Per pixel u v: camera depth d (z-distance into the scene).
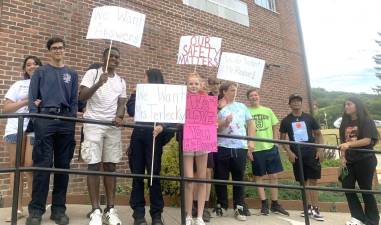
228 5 10.56
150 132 4.35
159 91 3.92
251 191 6.75
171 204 6.09
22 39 6.43
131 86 7.78
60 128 4.20
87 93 4.20
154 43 8.41
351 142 5.17
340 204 6.72
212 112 4.27
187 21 9.27
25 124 4.62
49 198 5.84
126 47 7.85
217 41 4.70
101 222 4.15
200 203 4.47
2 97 6.07
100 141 4.40
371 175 5.26
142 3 8.31
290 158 6.04
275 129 6.23
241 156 5.38
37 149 4.09
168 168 6.01
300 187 4.50
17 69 6.29
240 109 5.58
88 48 7.29
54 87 4.21
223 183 4.10
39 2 6.73
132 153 4.43
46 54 6.68
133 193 4.36
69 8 7.13
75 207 5.46
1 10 6.25
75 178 6.66
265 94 11.01
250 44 10.91
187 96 4.24
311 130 6.12
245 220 5.27
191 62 4.66
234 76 5.14
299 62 12.64
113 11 4.11
